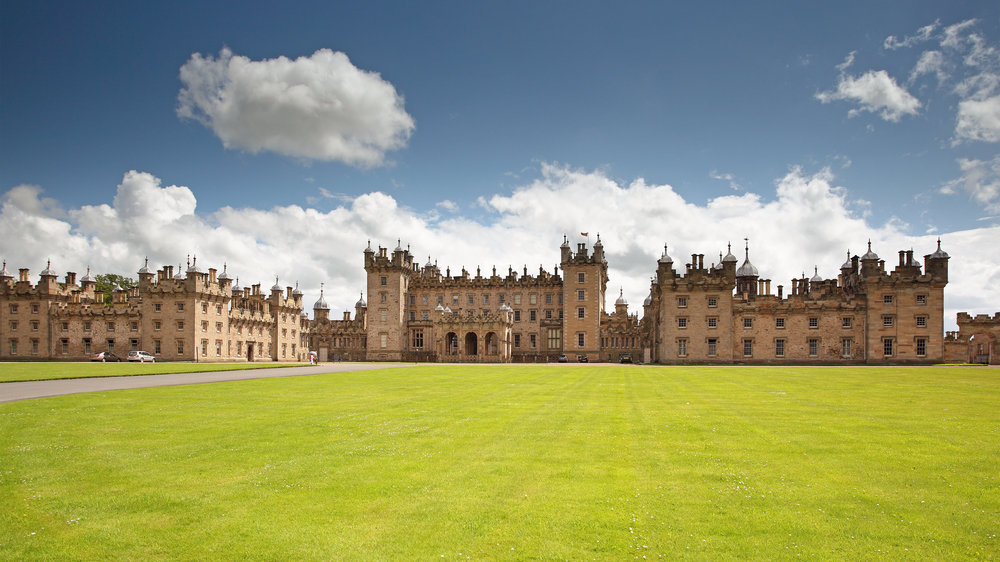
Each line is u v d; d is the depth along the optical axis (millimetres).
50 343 108312
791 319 86812
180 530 10945
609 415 23781
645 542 10383
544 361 111875
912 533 10773
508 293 122312
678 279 89625
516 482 13742
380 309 122125
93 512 11852
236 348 113250
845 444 17797
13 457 16188
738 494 12898
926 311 82688
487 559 9773
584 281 113812
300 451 16875
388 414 24172
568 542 10391
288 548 10188
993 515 11656
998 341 83250
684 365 84062
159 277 103812
